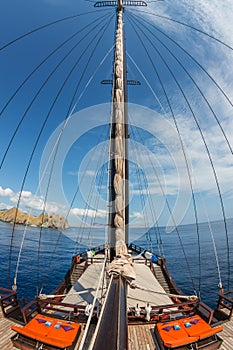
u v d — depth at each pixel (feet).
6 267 113.29
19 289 82.89
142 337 22.38
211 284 88.33
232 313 26.81
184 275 102.68
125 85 36.50
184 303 25.81
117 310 9.70
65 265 122.72
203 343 19.94
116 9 43.06
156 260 61.41
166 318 25.95
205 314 24.41
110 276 18.37
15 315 25.35
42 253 152.25
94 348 6.31
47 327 20.49
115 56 28.96
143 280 44.27
